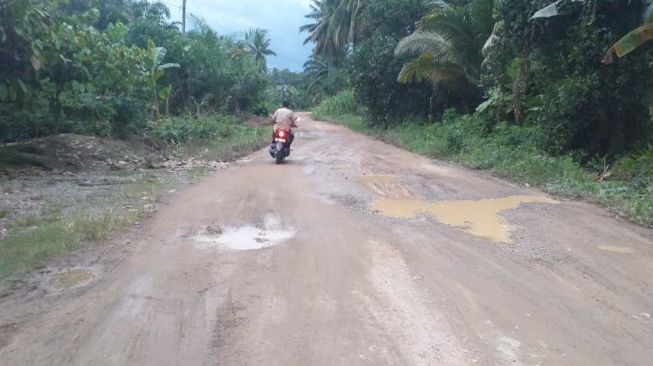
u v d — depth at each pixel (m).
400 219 6.95
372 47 26.17
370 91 26.33
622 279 4.79
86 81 13.05
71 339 3.52
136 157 13.66
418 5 24.78
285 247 5.62
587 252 5.57
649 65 10.50
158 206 7.60
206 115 26.38
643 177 9.33
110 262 5.04
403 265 5.08
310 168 12.11
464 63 19.20
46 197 8.32
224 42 36.59
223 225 6.53
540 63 12.88
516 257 5.37
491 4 17.47
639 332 3.75
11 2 8.79
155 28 26.64
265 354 3.36
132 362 3.25
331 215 7.13
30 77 10.64
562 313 4.05
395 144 19.73
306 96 72.06
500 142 13.88
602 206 7.95
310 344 3.50
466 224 6.71
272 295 4.30
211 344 3.48
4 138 14.36
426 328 3.76
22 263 4.84
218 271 4.84
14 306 4.02
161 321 3.80
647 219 6.91
